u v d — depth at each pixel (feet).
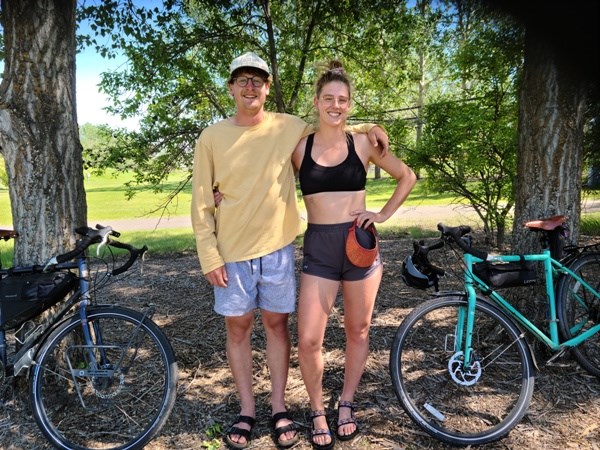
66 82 8.70
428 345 10.64
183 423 8.17
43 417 7.48
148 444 7.66
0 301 7.63
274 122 7.34
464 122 19.25
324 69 7.47
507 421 7.50
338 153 7.27
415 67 21.90
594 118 15.29
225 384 9.41
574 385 8.80
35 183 8.52
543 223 8.39
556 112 9.30
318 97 7.27
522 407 7.53
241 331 7.73
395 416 8.20
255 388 9.17
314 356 7.45
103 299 15.80
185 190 24.61
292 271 7.63
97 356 7.93
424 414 8.16
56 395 8.57
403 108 23.13
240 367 7.85
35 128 8.43
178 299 15.49
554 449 7.20
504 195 21.13
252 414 7.90
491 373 9.37
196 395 9.04
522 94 9.89
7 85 8.33
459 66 19.08
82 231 7.44
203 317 13.46
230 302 7.34
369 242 7.18
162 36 18.65
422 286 7.90
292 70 21.76
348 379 7.93
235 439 7.53
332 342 11.17
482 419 8.07
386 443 7.54
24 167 8.47
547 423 7.81
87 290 7.89
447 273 17.11
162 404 7.50
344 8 18.52
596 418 7.86
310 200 7.38
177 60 19.34
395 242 24.86
